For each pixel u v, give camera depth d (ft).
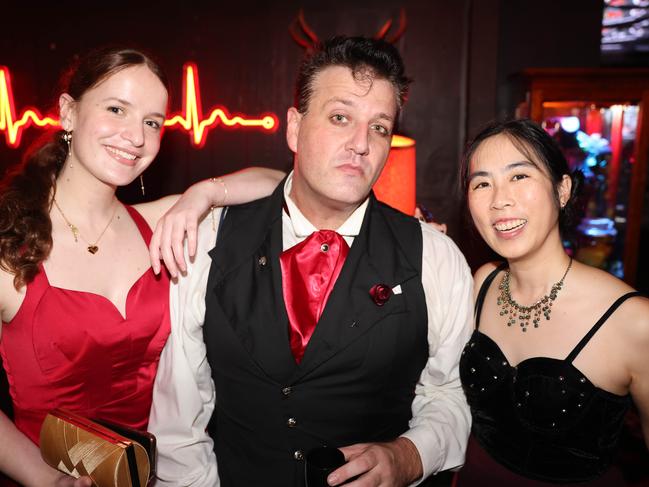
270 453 4.84
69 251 5.12
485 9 13.99
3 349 5.06
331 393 4.78
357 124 4.45
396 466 4.28
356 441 4.90
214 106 14.75
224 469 5.09
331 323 4.76
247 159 14.89
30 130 14.66
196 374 4.98
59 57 14.55
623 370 4.84
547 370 4.97
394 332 4.87
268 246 4.99
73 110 5.08
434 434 4.85
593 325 4.90
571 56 14.76
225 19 14.47
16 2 14.35
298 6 14.39
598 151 13.09
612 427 4.99
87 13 14.46
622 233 13.43
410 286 4.95
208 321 4.85
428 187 14.87
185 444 4.89
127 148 4.94
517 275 5.35
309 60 4.68
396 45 14.47
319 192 4.55
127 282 5.31
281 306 4.82
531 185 4.90
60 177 5.29
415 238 5.19
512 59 14.85
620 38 14.80
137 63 4.94
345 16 14.39
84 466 3.96
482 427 5.51
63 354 5.01
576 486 4.99
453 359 5.26
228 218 5.19
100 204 5.30
